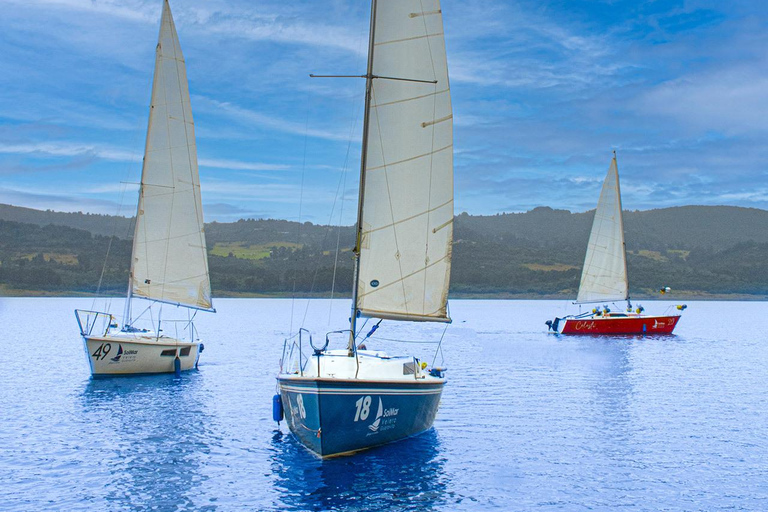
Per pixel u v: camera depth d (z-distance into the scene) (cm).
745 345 5981
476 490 1650
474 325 9275
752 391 3183
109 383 3200
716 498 1622
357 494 1598
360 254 1927
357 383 1712
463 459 1908
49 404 2650
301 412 1781
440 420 2450
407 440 2044
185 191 3491
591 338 6444
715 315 14100
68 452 1930
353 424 1761
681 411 2656
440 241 1988
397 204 1945
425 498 1588
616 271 6359
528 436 2203
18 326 7950
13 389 3006
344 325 8875
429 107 1958
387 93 1925
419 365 2055
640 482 1736
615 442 2139
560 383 3416
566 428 2330
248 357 4578
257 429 2228
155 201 3400
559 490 1666
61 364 4028
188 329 7912
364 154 1919
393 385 1800
